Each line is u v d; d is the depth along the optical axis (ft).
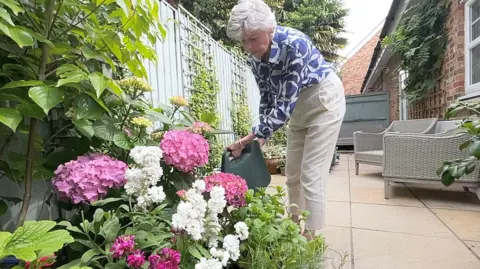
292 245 4.06
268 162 15.19
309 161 5.87
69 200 3.86
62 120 4.68
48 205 4.59
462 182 8.63
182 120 5.80
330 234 6.93
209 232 3.70
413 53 15.30
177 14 10.09
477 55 11.32
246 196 4.46
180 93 10.12
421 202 9.37
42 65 3.74
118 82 4.75
